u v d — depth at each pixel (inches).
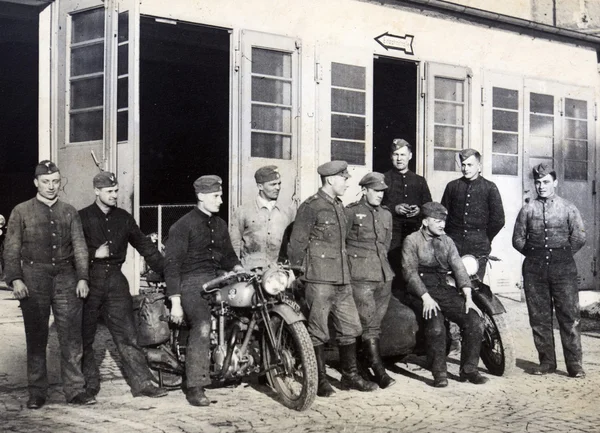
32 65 565.3
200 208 242.4
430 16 449.4
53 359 291.0
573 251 289.6
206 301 236.2
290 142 395.2
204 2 367.2
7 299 431.2
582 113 520.7
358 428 207.5
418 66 446.6
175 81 638.5
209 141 671.1
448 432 204.1
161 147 678.5
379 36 428.5
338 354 279.0
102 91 350.9
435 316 263.3
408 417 220.2
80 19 360.5
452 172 458.6
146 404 231.8
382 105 538.0
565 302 284.5
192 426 207.8
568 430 207.2
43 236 225.9
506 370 277.6
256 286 233.9
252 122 382.3
